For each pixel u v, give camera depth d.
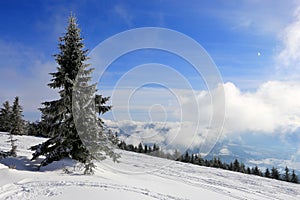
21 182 6.27
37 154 9.12
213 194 9.34
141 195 6.38
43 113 9.05
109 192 6.03
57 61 9.38
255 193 11.28
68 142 8.87
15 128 33.16
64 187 5.99
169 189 8.69
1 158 9.62
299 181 30.19
